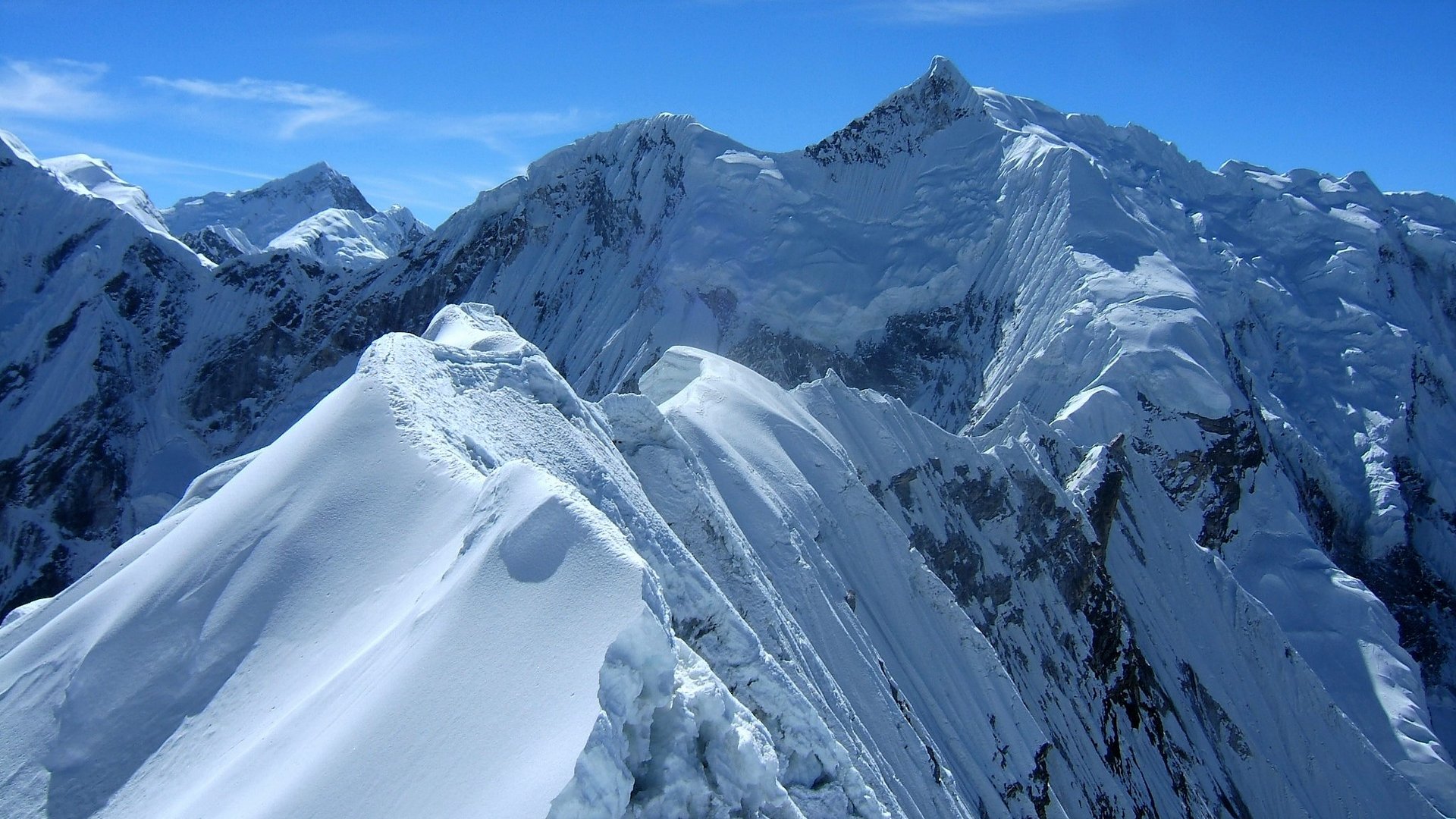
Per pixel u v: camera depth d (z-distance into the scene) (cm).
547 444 2420
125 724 1681
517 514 1472
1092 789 4016
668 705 1279
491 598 1365
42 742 1698
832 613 3181
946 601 3800
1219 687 5634
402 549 1783
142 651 1778
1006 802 3347
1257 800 5231
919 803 2809
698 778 1292
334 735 1277
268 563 1841
